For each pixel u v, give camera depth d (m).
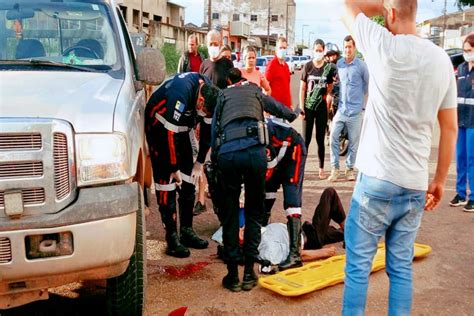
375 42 2.88
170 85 4.75
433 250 5.25
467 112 6.50
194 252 5.20
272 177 4.87
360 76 7.89
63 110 3.05
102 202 3.03
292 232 4.70
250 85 4.38
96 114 3.14
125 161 3.19
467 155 6.56
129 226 3.15
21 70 3.72
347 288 3.11
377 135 2.97
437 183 3.15
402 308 3.08
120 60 4.18
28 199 2.91
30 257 2.93
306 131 8.26
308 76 8.12
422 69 2.82
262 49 68.12
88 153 3.06
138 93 4.39
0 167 2.87
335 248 5.30
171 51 28.66
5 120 2.88
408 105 2.87
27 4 4.32
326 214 5.21
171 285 4.39
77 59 4.11
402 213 3.03
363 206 3.03
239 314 3.90
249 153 4.08
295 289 4.15
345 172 8.48
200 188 6.46
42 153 2.91
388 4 2.94
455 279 4.57
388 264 3.16
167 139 4.74
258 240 4.31
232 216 4.25
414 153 2.94
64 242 2.97
